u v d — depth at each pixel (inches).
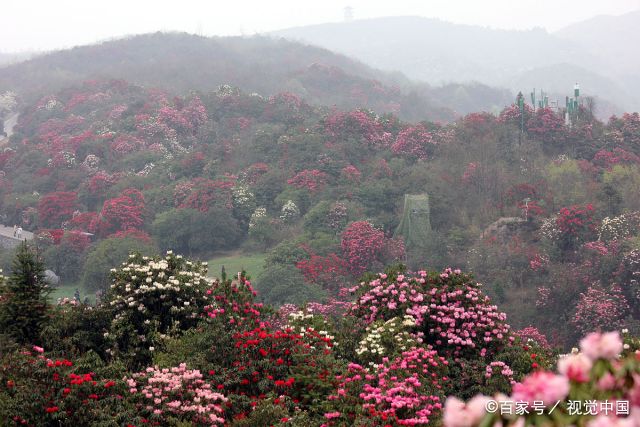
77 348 687.1
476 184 2787.9
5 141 5492.1
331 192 3036.4
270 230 2851.9
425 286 745.6
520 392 141.4
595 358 148.8
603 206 2501.2
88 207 3599.9
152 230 2974.9
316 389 557.0
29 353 586.6
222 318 660.1
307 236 2546.8
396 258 2347.4
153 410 504.7
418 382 532.7
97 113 5265.8
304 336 652.7
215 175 3577.8
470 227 2495.1
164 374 546.6
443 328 703.1
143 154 4018.2
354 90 7303.2
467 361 673.0
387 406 497.0
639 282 1859.0
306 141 3553.2
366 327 697.0
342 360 610.5
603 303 1800.0
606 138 3329.2
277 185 3233.3
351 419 495.2
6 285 709.3
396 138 3619.6
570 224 2204.7
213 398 527.2
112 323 707.4
